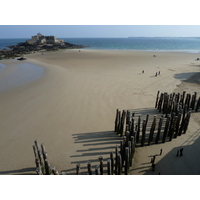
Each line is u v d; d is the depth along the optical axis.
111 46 142.62
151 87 26.20
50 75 34.47
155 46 141.88
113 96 22.36
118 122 14.36
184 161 11.59
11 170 10.94
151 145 13.22
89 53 76.50
